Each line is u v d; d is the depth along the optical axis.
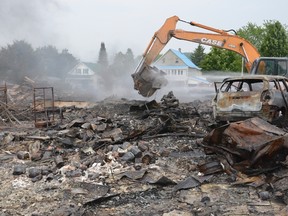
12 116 15.27
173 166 7.55
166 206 5.62
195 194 6.04
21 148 9.53
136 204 5.75
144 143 9.12
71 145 9.39
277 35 39.91
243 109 8.59
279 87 8.71
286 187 5.88
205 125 11.17
